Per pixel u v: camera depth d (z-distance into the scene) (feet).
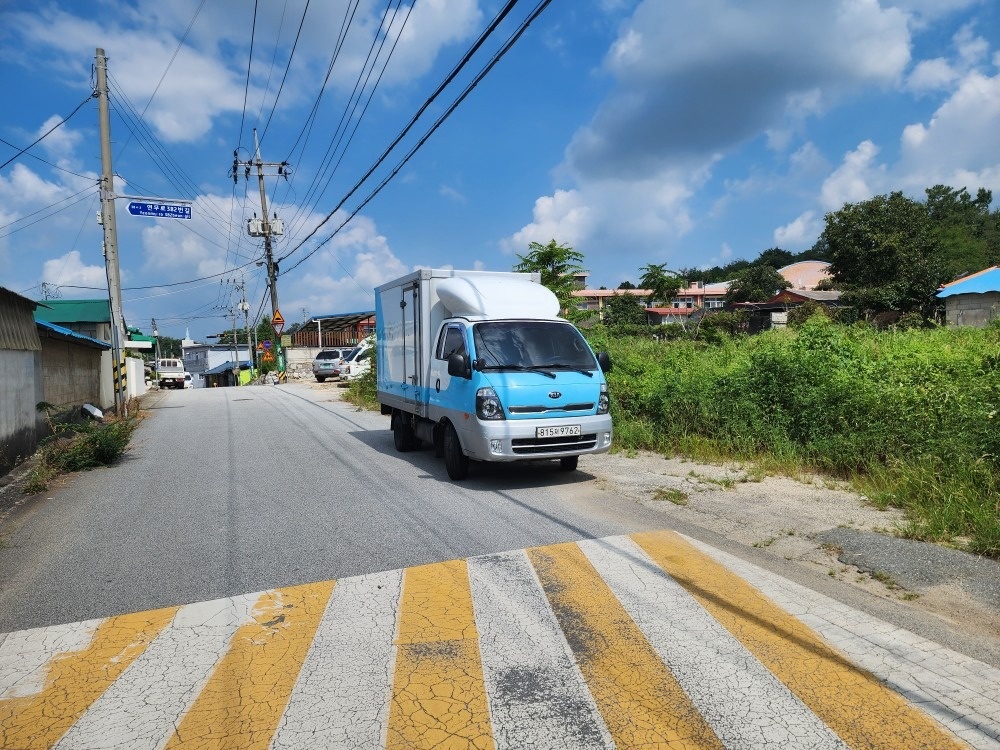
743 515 19.08
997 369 24.81
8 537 18.88
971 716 9.14
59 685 10.39
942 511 17.04
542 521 19.13
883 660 10.74
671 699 9.64
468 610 12.92
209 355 233.96
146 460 31.76
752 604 13.00
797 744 8.54
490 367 23.50
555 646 11.36
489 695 9.84
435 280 28.40
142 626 12.52
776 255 310.86
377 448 34.58
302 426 44.83
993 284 67.26
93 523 20.20
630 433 31.07
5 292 29.91
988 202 211.82
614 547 16.57
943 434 21.27
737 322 105.09
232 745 8.70
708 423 29.66
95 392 56.29
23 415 31.81
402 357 31.60
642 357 43.86
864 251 106.63
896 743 8.54
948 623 12.04
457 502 21.74
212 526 19.49
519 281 27.99
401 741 8.72
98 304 74.90
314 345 175.94
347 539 17.81
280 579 14.87
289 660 11.03
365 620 12.55
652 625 12.12
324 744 8.68
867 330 44.16
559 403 23.20
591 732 8.86
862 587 13.80
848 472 23.40
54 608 13.51
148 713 9.52
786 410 27.84
